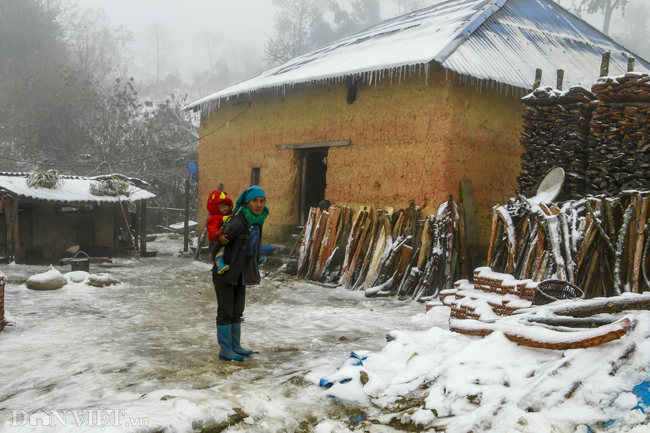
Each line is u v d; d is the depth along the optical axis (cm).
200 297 864
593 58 1352
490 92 1063
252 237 482
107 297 825
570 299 492
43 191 1309
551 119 873
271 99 1446
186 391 363
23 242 1318
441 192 988
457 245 941
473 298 648
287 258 1252
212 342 548
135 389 381
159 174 2523
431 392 346
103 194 1428
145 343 533
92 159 2777
